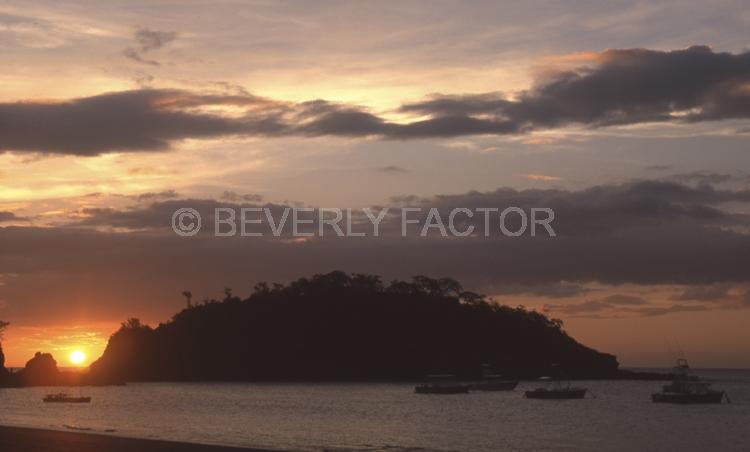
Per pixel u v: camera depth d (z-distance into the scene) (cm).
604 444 8975
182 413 14012
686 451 8469
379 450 7488
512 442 9019
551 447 8550
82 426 10356
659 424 11744
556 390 18762
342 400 18600
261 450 5941
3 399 19038
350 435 9581
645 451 8438
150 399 19425
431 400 18562
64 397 17350
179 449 5875
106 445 6059
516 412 14450
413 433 10081
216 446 6125
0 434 6844
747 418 12794
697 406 15350
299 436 9288
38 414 13462
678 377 16600
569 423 11944
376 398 19512
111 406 16212
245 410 14900
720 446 8938
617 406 15800
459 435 9825
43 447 5900
